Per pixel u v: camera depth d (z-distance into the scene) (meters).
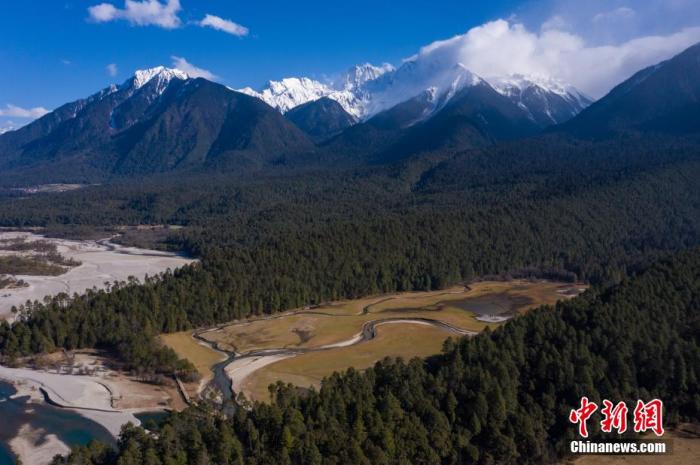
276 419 98.19
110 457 95.62
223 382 141.12
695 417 110.50
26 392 134.38
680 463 96.94
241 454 93.38
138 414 123.88
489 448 99.31
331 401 102.56
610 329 121.62
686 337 122.88
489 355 117.31
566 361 111.69
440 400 106.00
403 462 91.06
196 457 91.75
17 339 156.50
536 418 103.44
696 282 143.88
